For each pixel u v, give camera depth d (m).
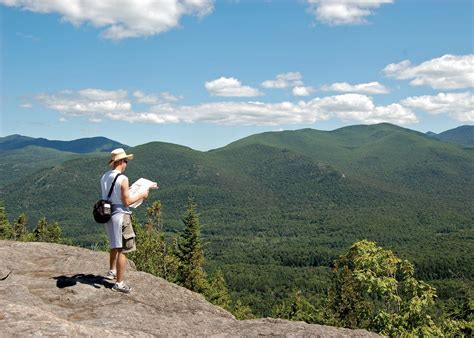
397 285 10.93
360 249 11.56
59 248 11.00
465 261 195.88
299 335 6.41
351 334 6.75
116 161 7.71
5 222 68.19
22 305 5.26
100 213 7.57
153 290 8.45
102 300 7.43
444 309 12.67
